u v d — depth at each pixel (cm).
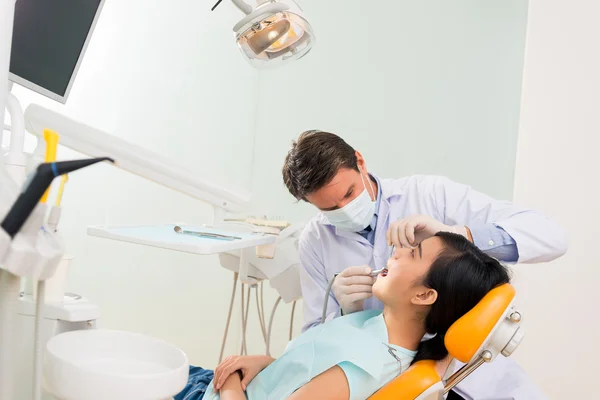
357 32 256
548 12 207
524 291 203
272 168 268
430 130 244
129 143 125
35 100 176
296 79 265
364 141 254
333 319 136
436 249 110
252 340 262
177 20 227
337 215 134
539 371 202
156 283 224
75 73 138
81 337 95
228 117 255
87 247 198
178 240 110
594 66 201
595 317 198
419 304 110
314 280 154
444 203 145
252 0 121
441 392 97
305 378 109
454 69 241
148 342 98
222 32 249
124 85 205
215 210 154
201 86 240
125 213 208
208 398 124
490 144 235
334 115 259
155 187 216
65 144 114
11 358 57
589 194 200
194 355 243
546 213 204
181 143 230
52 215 62
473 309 92
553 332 201
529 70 208
